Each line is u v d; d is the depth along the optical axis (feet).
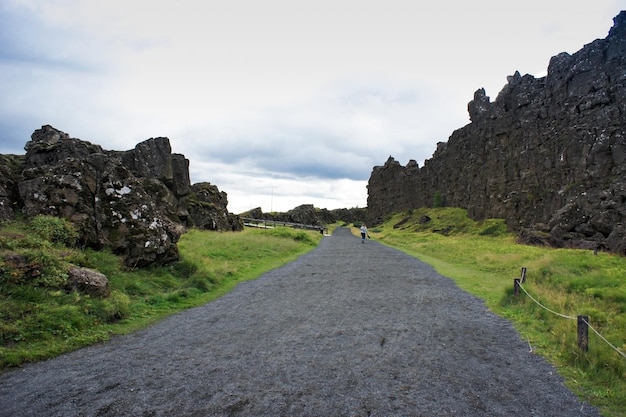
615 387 23.47
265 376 24.68
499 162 236.43
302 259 92.53
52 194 51.80
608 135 157.48
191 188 161.58
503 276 66.85
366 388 23.12
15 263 34.30
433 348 30.53
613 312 39.96
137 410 20.22
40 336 29.43
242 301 46.80
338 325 36.70
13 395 21.72
